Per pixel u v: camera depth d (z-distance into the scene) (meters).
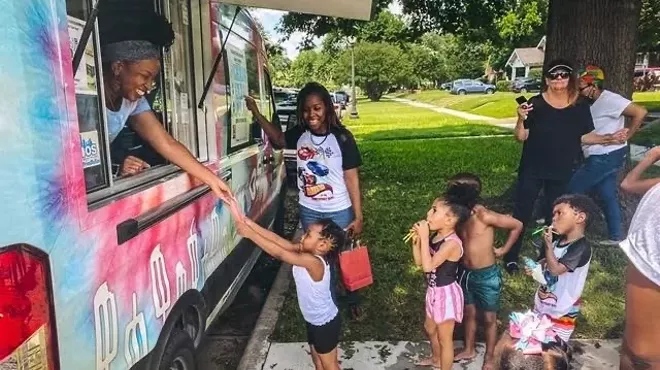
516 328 2.91
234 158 3.78
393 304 4.48
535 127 4.62
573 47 6.46
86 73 1.96
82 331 1.75
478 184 3.39
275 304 4.58
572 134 4.55
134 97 2.41
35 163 1.53
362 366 3.54
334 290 3.08
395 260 5.51
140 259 2.16
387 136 19.25
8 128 1.46
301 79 64.06
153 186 2.33
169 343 2.44
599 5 6.29
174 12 2.89
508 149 14.07
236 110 4.00
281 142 4.31
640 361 2.13
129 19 2.40
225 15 3.71
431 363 3.52
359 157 3.86
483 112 30.88
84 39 1.85
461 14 11.85
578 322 4.04
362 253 3.39
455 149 14.40
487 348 3.35
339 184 3.82
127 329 2.05
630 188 2.69
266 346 3.86
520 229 3.44
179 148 2.55
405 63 52.88
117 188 2.14
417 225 3.03
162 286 2.36
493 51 64.69
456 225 3.00
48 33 1.59
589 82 5.02
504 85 49.66
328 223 2.98
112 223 1.95
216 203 3.17
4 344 1.50
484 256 3.31
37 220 1.54
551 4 6.79
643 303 2.08
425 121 26.36
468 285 3.37
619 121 5.00
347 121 27.77
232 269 3.55
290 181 8.51
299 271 2.94
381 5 11.80
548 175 4.62
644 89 33.56
